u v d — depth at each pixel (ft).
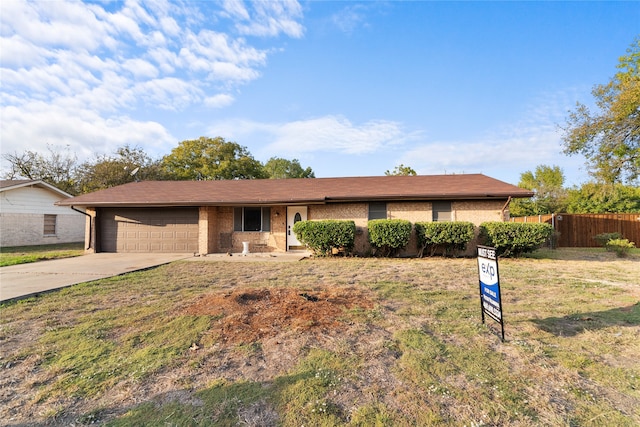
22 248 52.60
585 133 55.01
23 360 10.56
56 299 18.33
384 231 37.27
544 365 9.98
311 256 39.83
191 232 45.09
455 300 17.74
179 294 19.40
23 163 89.35
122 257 39.63
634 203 71.82
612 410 7.63
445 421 7.19
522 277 24.64
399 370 9.66
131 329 13.28
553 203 81.92
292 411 7.59
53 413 7.62
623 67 55.47
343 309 15.76
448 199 40.93
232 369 9.80
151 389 8.66
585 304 16.92
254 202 41.70
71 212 67.15
